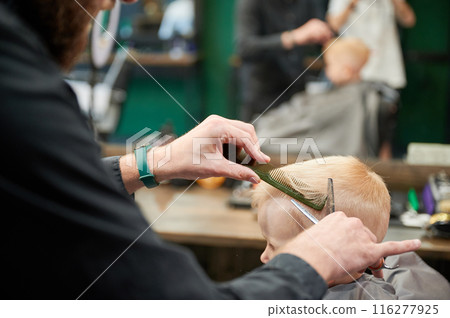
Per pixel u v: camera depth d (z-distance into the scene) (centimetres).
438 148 173
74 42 63
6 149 46
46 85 49
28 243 49
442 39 324
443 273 123
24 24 53
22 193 48
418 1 324
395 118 198
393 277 101
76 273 50
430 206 151
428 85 319
